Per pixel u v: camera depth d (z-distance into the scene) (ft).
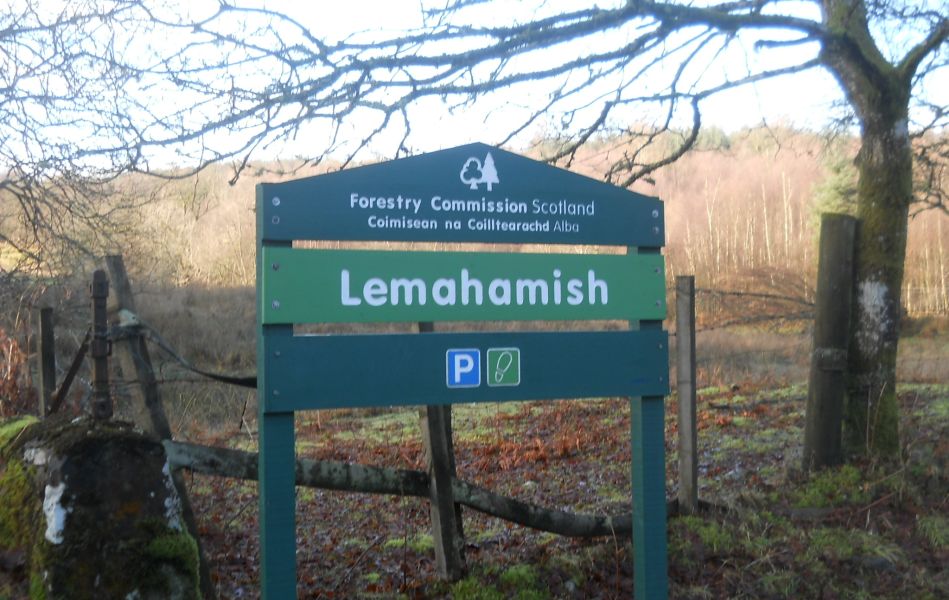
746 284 100.53
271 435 12.25
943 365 52.34
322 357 12.48
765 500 21.62
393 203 13.10
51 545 10.52
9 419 14.92
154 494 11.26
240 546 20.68
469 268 13.41
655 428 14.46
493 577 17.47
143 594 10.75
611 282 14.26
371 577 18.17
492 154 13.76
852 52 23.66
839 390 23.73
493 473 30.30
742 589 17.29
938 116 30.07
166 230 51.44
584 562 18.24
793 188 118.32
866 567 18.31
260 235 12.38
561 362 13.80
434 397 13.03
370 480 16.42
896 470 22.82
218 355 66.80
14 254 40.27
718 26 23.77
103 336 12.02
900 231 24.41
